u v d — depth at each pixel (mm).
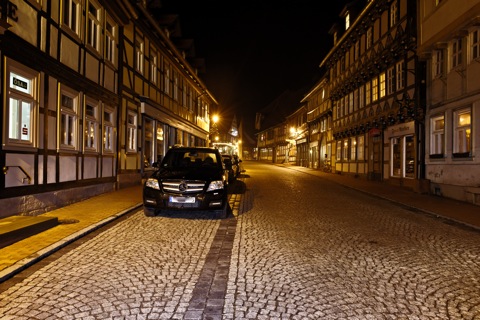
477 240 7539
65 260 5734
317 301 4316
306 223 9008
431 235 7934
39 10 8758
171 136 22859
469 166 12500
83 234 7270
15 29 7820
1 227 6602
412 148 17172
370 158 22500
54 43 9461
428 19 14625
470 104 12352
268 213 10383
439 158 14320
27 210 8375
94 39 12180
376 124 21047
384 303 4293
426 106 15297
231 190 16375
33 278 4941
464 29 12219
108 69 13195
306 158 42844
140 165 16797
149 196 9062
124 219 8992
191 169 9938
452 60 13562
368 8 21109
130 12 14594
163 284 4789
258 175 27594
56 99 9562
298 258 6035
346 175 26953
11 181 7785
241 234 7703
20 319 3768
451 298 4484
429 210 10922
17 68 7895
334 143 30594
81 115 11023
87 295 4395
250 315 3922
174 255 6109
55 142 9562
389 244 7074
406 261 5977
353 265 5715
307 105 42500
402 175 18078
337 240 7312
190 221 8961
